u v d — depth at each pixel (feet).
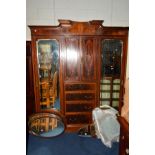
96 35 10.44
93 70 10.84
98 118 10.32
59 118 11.10
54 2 10.73
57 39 10.40
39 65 10.75
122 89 11.09
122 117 5.73
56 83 11.00
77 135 10.96
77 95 11.09
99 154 9.21
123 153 5.61
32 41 10.33
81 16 11.02
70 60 10.68
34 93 11.10
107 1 10.93
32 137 10.71
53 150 9.55
